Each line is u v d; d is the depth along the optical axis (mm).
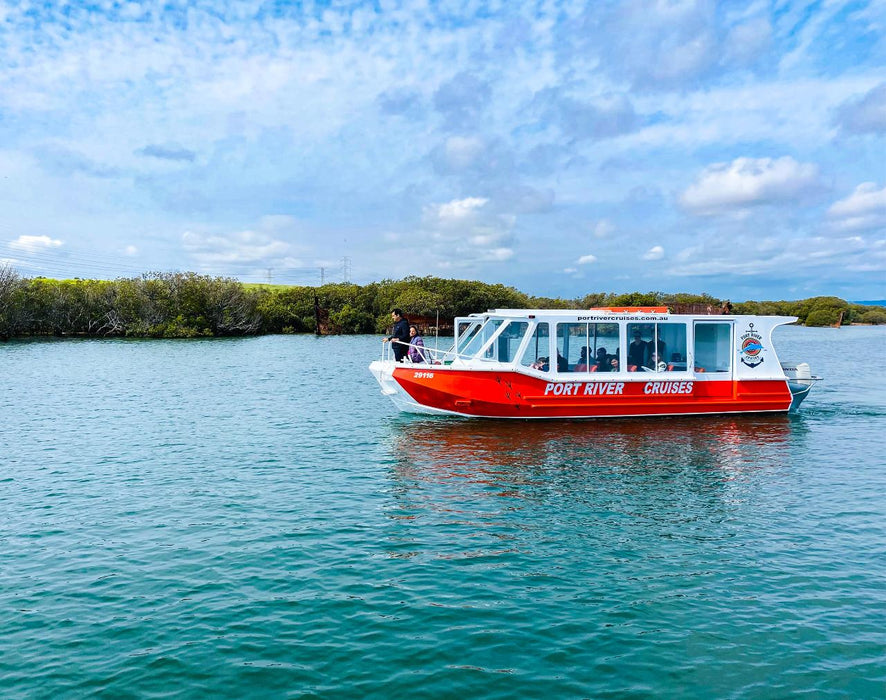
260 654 7012
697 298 54625
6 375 36500
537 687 6441
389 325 94062
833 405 24234
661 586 8680
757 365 20547
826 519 11352
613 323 19703
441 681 6539
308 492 12984
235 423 20719
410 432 18781
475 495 12750
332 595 8406
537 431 18625
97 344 69438
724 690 6406
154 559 9602
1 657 6965
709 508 11969
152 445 17453
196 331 87688
